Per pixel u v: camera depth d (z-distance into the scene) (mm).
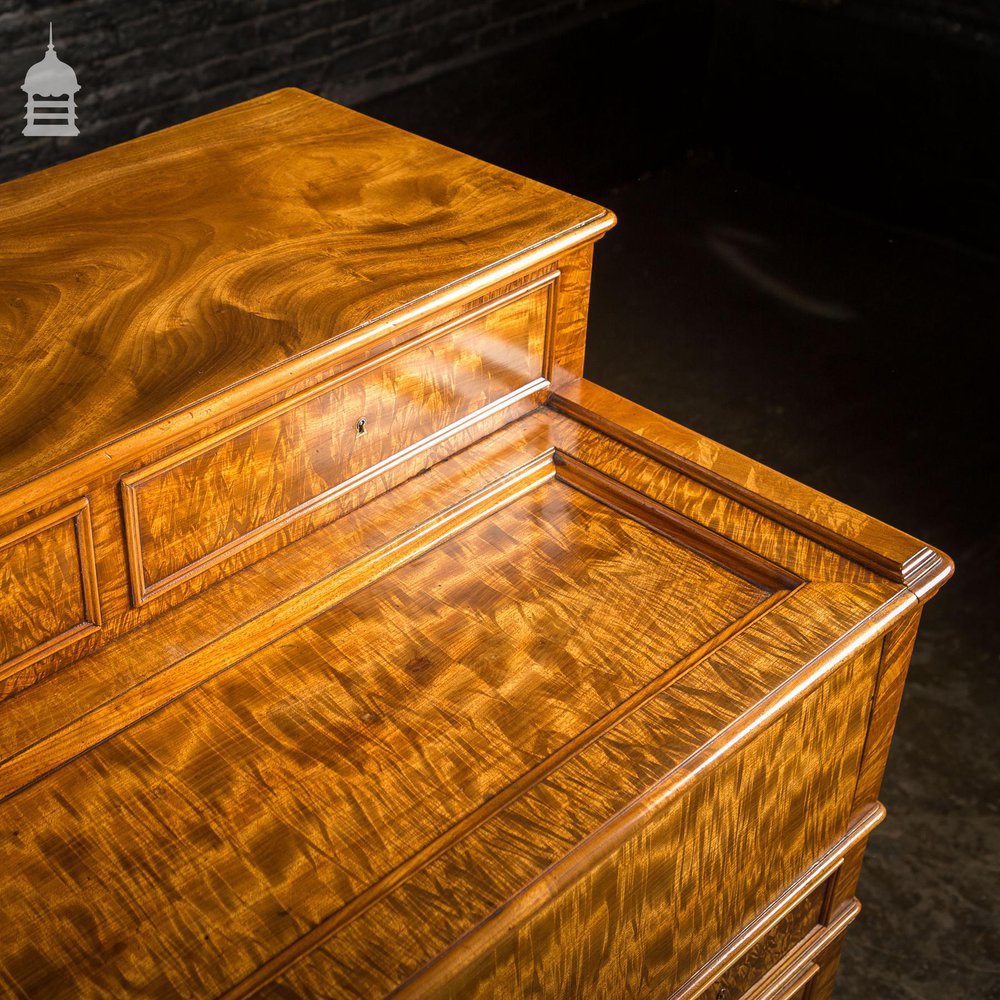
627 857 1381
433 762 1392
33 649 1421
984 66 4258
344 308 1600
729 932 1659
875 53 4492
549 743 1417
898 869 2479
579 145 4625
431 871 1259
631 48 4605
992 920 2395
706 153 5094
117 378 1466
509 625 1573
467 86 4137
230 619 1542
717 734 1403
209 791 1352
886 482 3443
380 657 1521
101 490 1402
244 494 1559
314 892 1251
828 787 1708
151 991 1160
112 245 1723
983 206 4453
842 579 1619
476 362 1768
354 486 1687
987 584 3125
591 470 1803
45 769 1361
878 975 2301
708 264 4418
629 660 1528
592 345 3969
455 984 1231
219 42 3500
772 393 3783
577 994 1428
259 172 1915
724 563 1680
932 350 4004
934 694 2826
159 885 1255
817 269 4410
